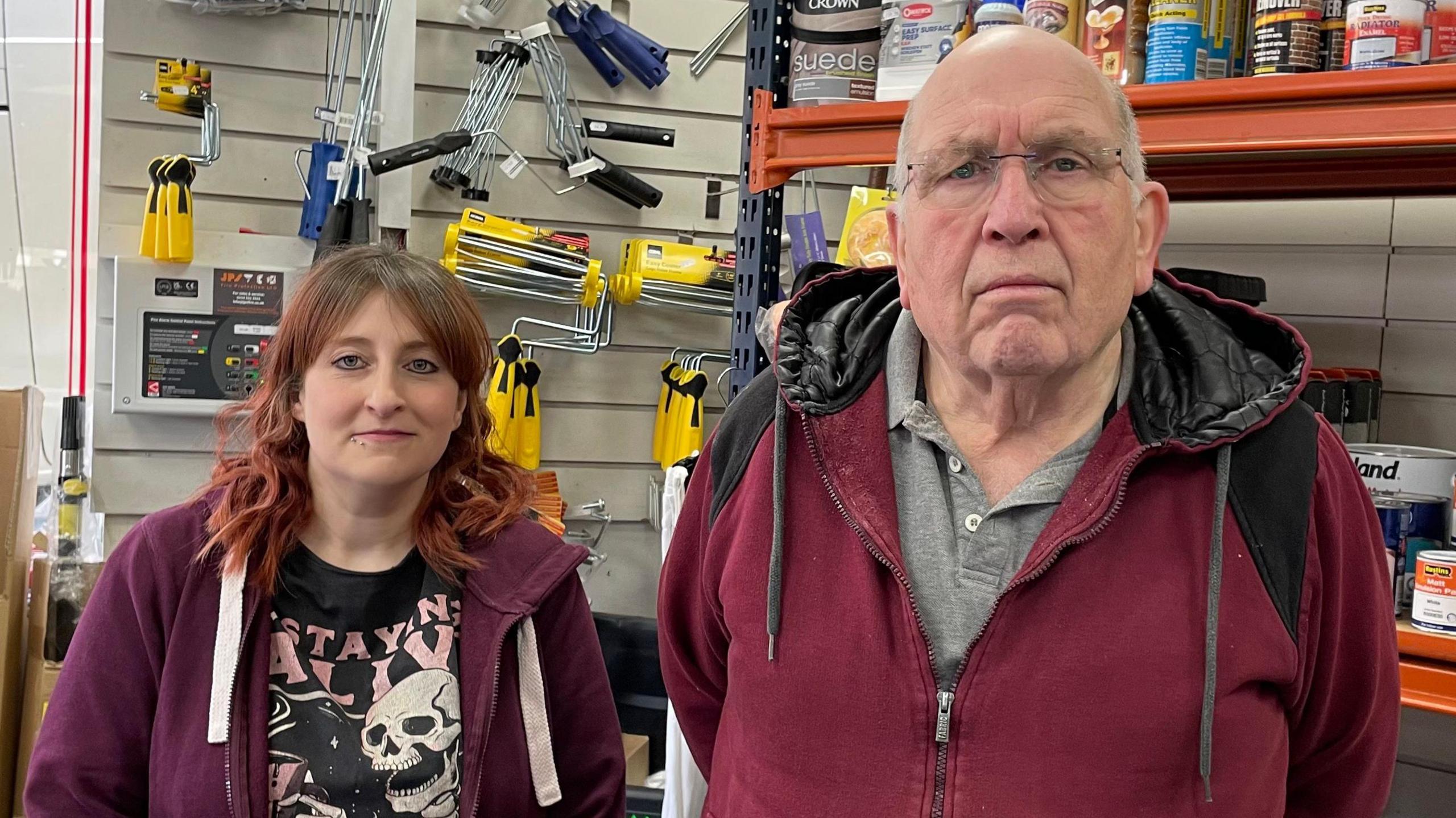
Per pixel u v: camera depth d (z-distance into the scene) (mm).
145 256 2381
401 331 1259
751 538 1159
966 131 1037
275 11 2465
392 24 2498
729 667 1173
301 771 1236
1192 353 1102
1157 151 1501
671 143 2615
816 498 1150
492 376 2453
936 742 1045
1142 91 1493
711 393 2773
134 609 1265
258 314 2451
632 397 2727
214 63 2473
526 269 2500
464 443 1409
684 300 2635
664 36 2705
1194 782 1010
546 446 2688
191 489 2486
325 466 1262
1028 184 1008
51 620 1991
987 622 1038
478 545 1379
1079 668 1012
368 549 1332
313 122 2531
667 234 2740
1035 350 1006
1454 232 2051
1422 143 1351
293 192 2529
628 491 2736
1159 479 1060
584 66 2670
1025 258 1005
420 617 1324
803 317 1283
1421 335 2086
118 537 2451
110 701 1245
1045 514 1083
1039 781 1009
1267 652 1014
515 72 2533
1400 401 2109
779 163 1777
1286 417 1086
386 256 1319
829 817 1069
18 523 1944
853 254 1873
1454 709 1458
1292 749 1166
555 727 1404
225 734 1213
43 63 2438
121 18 2422
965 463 1117
